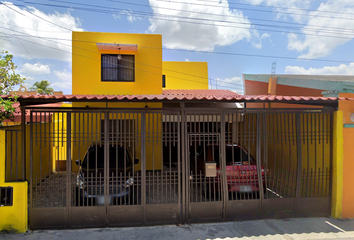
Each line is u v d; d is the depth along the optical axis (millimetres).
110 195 4828
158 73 9766
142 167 4840
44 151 8258
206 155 6824
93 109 4777
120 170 5750
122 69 9594
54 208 4609
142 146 4867
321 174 5523
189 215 4926
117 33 9539
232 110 5156
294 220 5133
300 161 5281
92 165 5980
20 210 4453
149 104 8883
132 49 9414
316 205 5309
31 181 4586
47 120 8055
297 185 5285
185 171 4988
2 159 4418
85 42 9320
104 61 9477
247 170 5750
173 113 4996
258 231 4648
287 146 6543
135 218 4777
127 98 4449
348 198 5281
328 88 6039
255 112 5219
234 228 4758
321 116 5480
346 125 5258
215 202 5008
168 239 4301
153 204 4820
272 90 9008
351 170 5293
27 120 6598
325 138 5438
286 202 5230
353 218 5266
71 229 4629
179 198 4895
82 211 4664
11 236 4332
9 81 4562
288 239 4363
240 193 5234
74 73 9227
